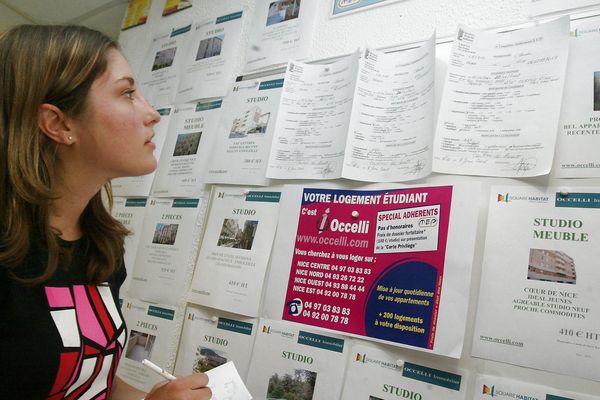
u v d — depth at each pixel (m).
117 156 0.65
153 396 0.58
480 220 0.69
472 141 0.71
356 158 0.81
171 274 1.05
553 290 0.61
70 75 0.60
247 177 0.97
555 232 0.63
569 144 0.64
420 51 0.81
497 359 0.62
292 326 0.82
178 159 1.13
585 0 0.68
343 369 0.75
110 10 1.68
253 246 0.92
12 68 0.59
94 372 0.63
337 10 0.96
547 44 0.69
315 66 0.94
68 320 0.60
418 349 0.68
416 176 0.75
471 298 0.67
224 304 0.91
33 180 0.58
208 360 0.91
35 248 0.59
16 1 1.75
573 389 0.57
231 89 1.08
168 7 1.36
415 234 0.73
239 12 1.14
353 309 0.77
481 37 0.75
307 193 0.88
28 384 0.54
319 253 0.83
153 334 1.03
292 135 0.92
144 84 1.31
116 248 0.76
